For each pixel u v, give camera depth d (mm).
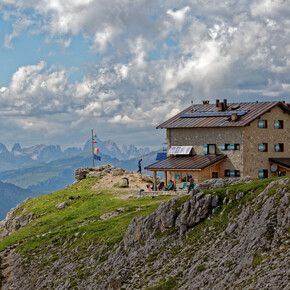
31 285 55000
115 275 44844
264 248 34344
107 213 67438
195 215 44781
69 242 59906
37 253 61312
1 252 66812
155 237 46781
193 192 46625
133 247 48219
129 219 58719
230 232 39969
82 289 48156
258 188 43469
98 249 52969
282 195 38094
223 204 44219
